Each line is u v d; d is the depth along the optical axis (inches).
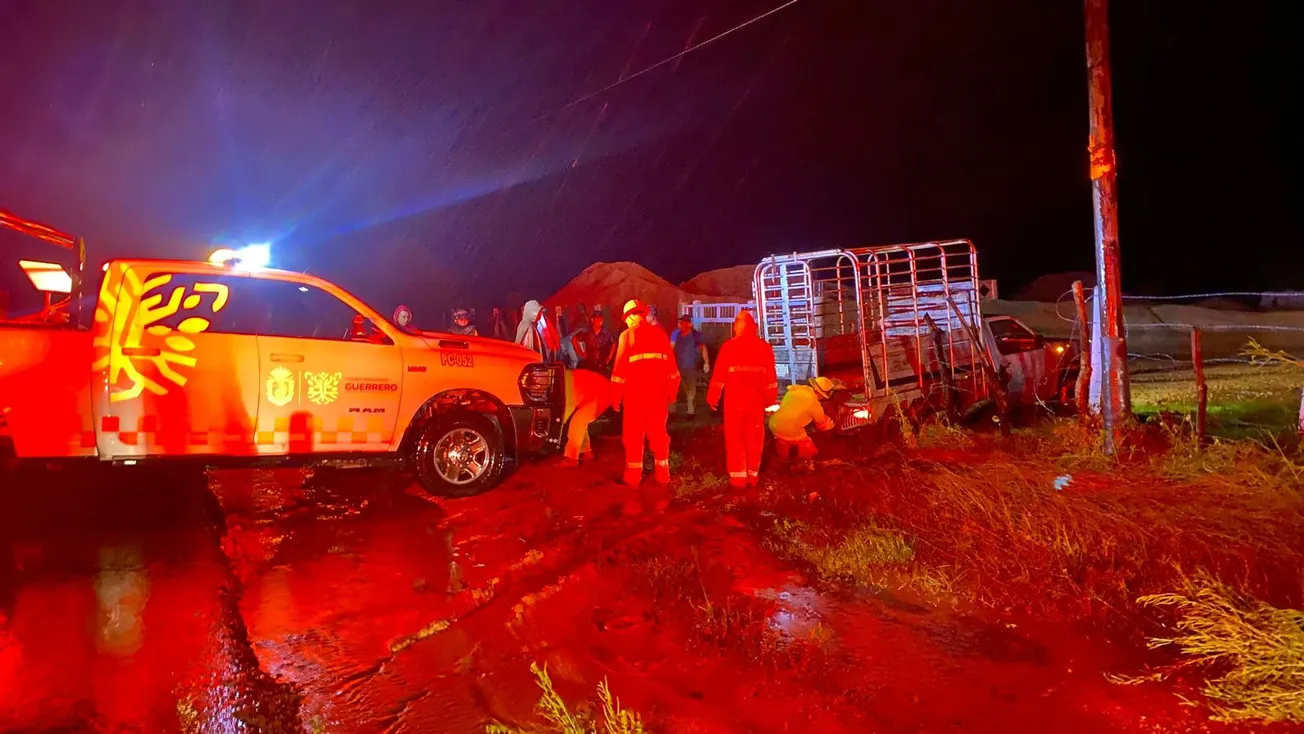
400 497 290.5
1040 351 460.1
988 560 201.9
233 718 140.9
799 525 238.7
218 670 158.4
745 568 209.0
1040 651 159.9
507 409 299.1
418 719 140.7
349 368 271.0
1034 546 204.1
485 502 282.7
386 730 137.3
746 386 285.1
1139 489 241.8
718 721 137.5
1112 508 219.9
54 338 235.9
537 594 193.0
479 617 183.6
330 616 185.6
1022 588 187.8
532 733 133.9
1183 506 219.5
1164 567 188.4
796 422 327.9
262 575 212.1
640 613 181.9
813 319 391.9
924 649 162.1
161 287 249.9
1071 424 330.0
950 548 211.6
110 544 235.0
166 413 246.8
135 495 289.1
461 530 251.4
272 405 260.1
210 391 251.9
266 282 265.9
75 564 217.9
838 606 184.2
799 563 212.1
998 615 177.2
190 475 319.0
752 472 291.7
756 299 411.5
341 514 269.0
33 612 185.3
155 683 153.4
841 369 406.6
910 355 380.5
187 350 249.6
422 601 194.9
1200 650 146.9
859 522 237.6
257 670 158.6
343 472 329.7
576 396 333.1
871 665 155.9
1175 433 298.2
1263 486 220.8
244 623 181.2
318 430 266.7
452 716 141.6
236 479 315.3
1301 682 132.4
